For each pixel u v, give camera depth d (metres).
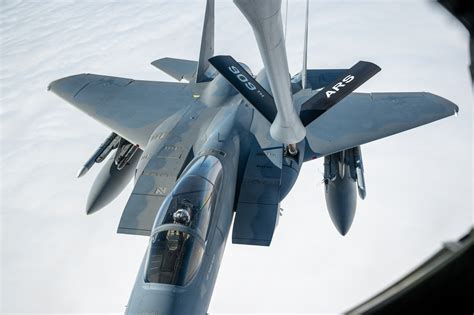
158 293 6.35
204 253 7.07
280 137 7.65
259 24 4.68
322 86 12.08
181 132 10.38
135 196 9.00
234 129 9.86
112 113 11.58
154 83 12.70
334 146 10.09
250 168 9.40
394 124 10.41
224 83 11.59
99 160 11.56
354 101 11.24
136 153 11.81
